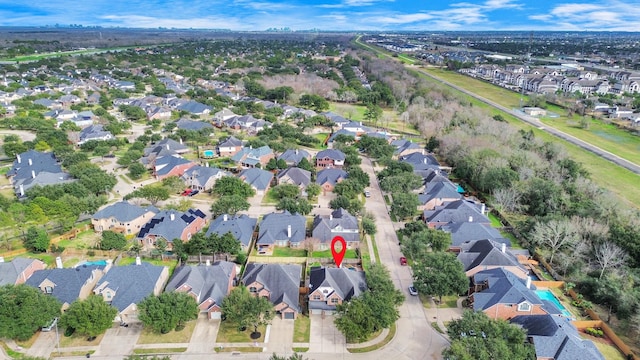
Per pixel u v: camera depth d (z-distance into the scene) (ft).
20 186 415.44
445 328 256.32
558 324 231.50
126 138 621.72
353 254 334.65
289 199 391.86
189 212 370.94
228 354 234.58
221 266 285.23
